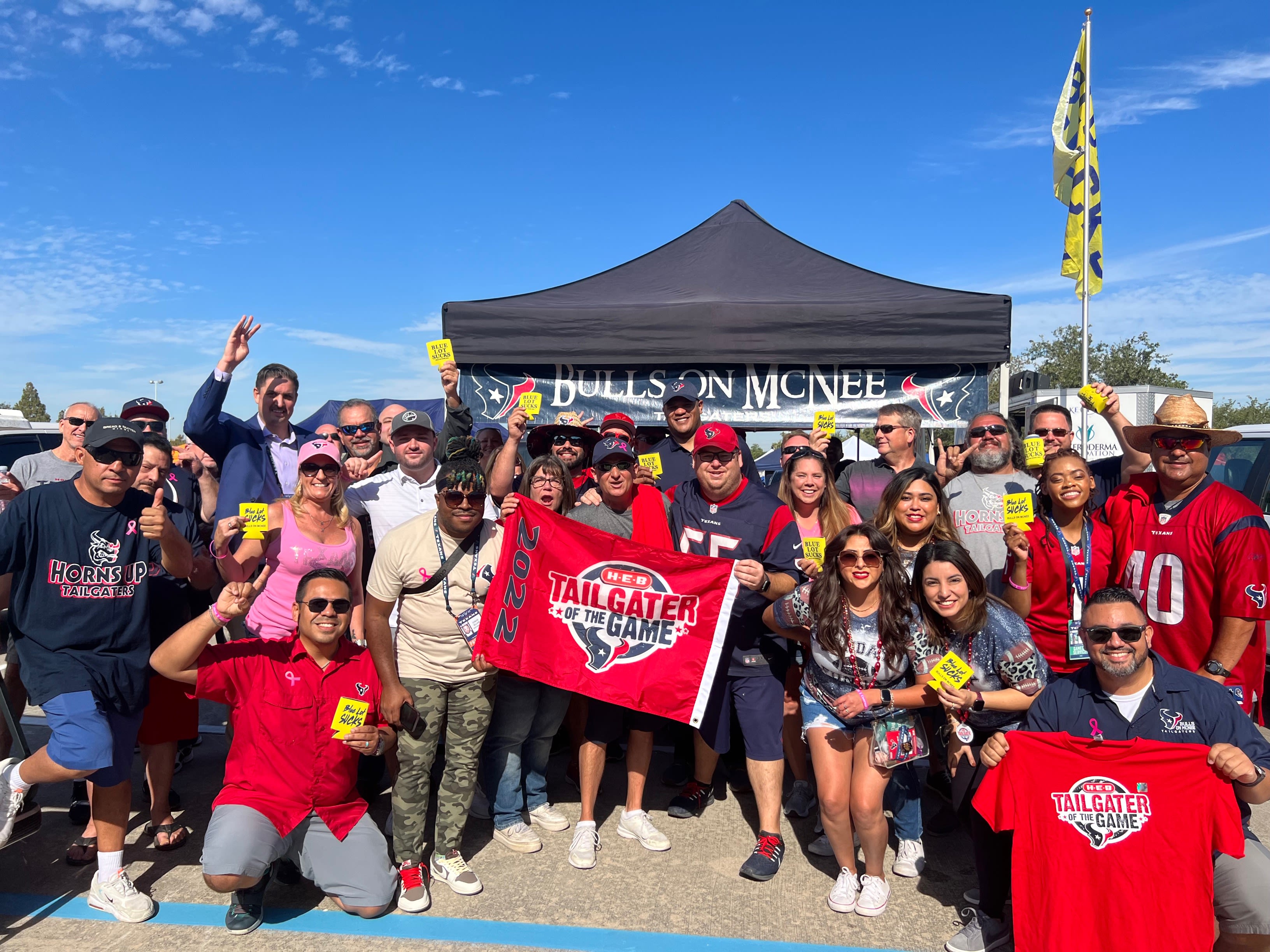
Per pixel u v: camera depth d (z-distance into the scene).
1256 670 3.68
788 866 3.94
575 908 3.53
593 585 4.00
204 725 6.07
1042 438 4.95
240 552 3.78
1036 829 2.89
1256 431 6.57
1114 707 2.97
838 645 3.49
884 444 5.14
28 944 3.21
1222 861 2.85
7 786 3.36
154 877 3.78
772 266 6.89
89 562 3.44
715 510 4.29
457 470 3.64
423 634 3.68
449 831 3.70
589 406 6.06
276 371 5.20
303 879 3.77
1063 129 12.31
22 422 11.84
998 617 3.30
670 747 5.90
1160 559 3.71
